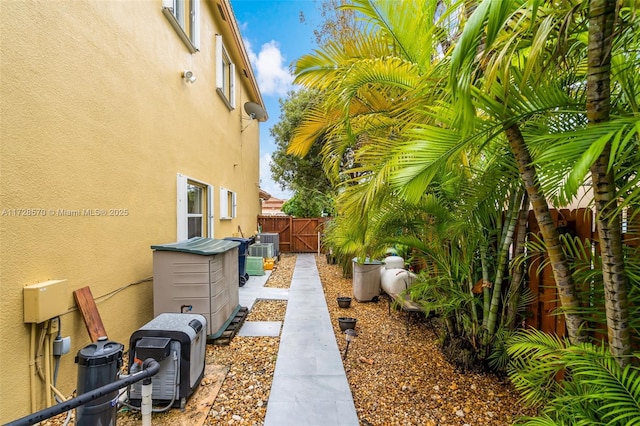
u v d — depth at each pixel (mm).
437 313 3893
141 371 1807
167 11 4367
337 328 4473
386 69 2682
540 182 1807
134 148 3650
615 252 1541
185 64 5176
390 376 3090
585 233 2418
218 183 7156
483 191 2730
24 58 2209
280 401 2621
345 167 5871
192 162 5488
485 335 3086
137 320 3713
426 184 1923
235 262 4719
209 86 6438
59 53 2523
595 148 1199
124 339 3439
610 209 1521
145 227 3902
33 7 2279
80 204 2770
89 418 1894
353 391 2820
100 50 3031
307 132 4270
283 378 3000
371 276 5859
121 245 3398
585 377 1673
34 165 2297
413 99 2361
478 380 2994
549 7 1498
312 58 3385
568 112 1706
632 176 1690
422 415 2480
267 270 9086
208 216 6367
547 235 1852
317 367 3230
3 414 2047
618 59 1664
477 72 1683
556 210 2658
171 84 4637
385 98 3232
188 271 3682
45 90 2387
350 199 2904
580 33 1585
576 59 1846
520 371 2361
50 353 2391
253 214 12555
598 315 1959
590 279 2027
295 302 5723
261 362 3336
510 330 2986
